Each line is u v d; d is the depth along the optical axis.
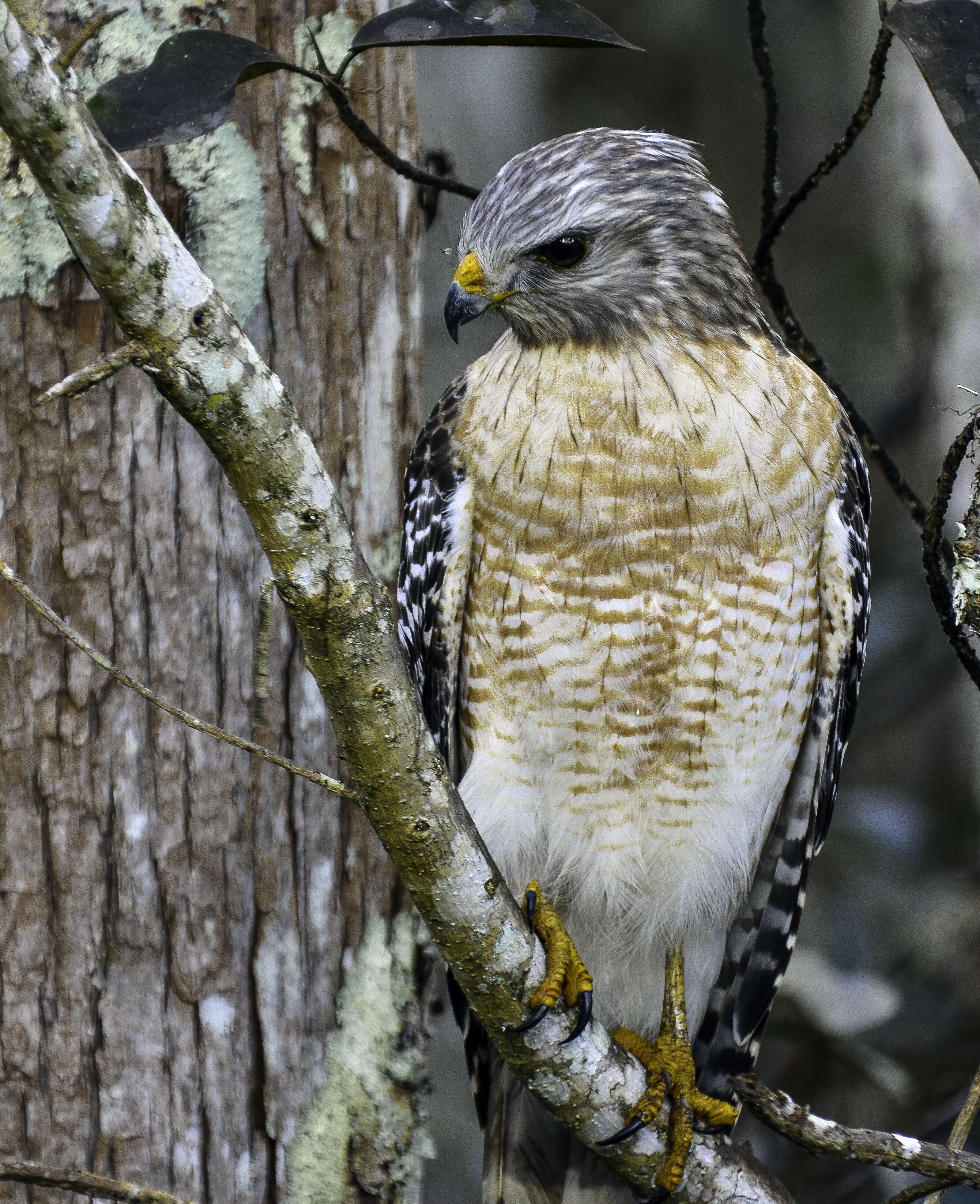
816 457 6.10
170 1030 5.73
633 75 15.95
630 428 5.89
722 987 6.84
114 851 5.63
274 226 5.89
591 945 6.87
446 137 13.82
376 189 6.20
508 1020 5.24
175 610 5.67
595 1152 5.81
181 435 5.64
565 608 6.08
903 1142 5.27
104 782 5.61
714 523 5.93
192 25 5.62
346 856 6.11
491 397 6.28
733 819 6.41
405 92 6.47
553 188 6.05
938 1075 9.28
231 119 5.77
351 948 6.15
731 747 6.30
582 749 6.28
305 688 5.93
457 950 4.97
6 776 5.52
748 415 5.93
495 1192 6.45
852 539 6.35
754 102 15.84
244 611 5.78
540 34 5.23
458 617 6.41
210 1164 5.79
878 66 5.87
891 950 10.32
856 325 14.77
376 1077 6.17
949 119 4.81
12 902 5.54
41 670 5.53
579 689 6.17
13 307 5.45
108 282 3.68
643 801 6.36
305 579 4.15
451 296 6.21
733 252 6.27
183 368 3.83
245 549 5.77
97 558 5.57
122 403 5.57
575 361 6.07
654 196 6.08
